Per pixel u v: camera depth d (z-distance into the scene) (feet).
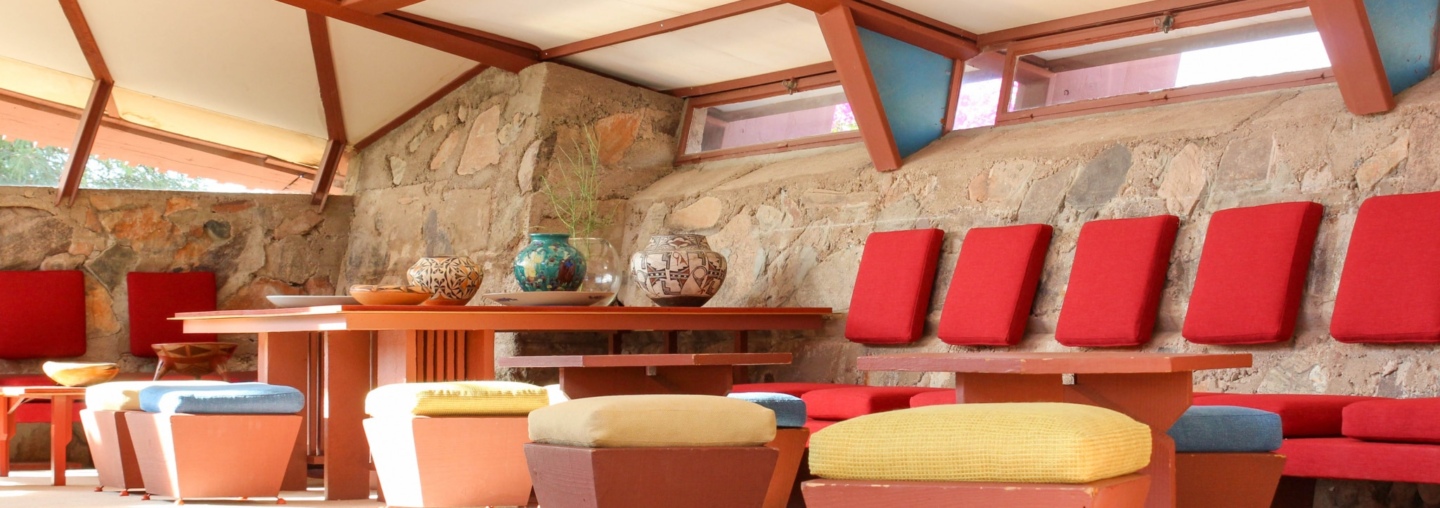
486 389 13.00
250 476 14.70
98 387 16.88
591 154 23.61
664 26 20.79
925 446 7.82
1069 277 16.97
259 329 17.12
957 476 7.74
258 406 14.78
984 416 7.86
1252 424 9.93
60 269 24.89
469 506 12.73
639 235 23.54
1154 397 9.36
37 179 24.94
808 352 20.35
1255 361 14.98
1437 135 14.29
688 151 24.80
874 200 20.13
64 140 25.07
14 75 24.29
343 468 15.72
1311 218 14.71
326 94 24.57
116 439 16.01
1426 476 10.08
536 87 23.27
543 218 23.04
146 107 25.32
